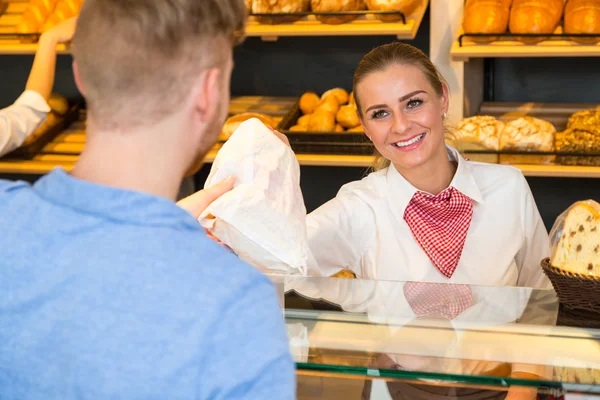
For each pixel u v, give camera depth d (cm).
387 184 176
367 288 124
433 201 171
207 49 75
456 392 106
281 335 72
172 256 72
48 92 252
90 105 75
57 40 256
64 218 74
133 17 71
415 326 112
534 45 249
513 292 125
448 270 170
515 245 175
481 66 295
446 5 260
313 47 309
